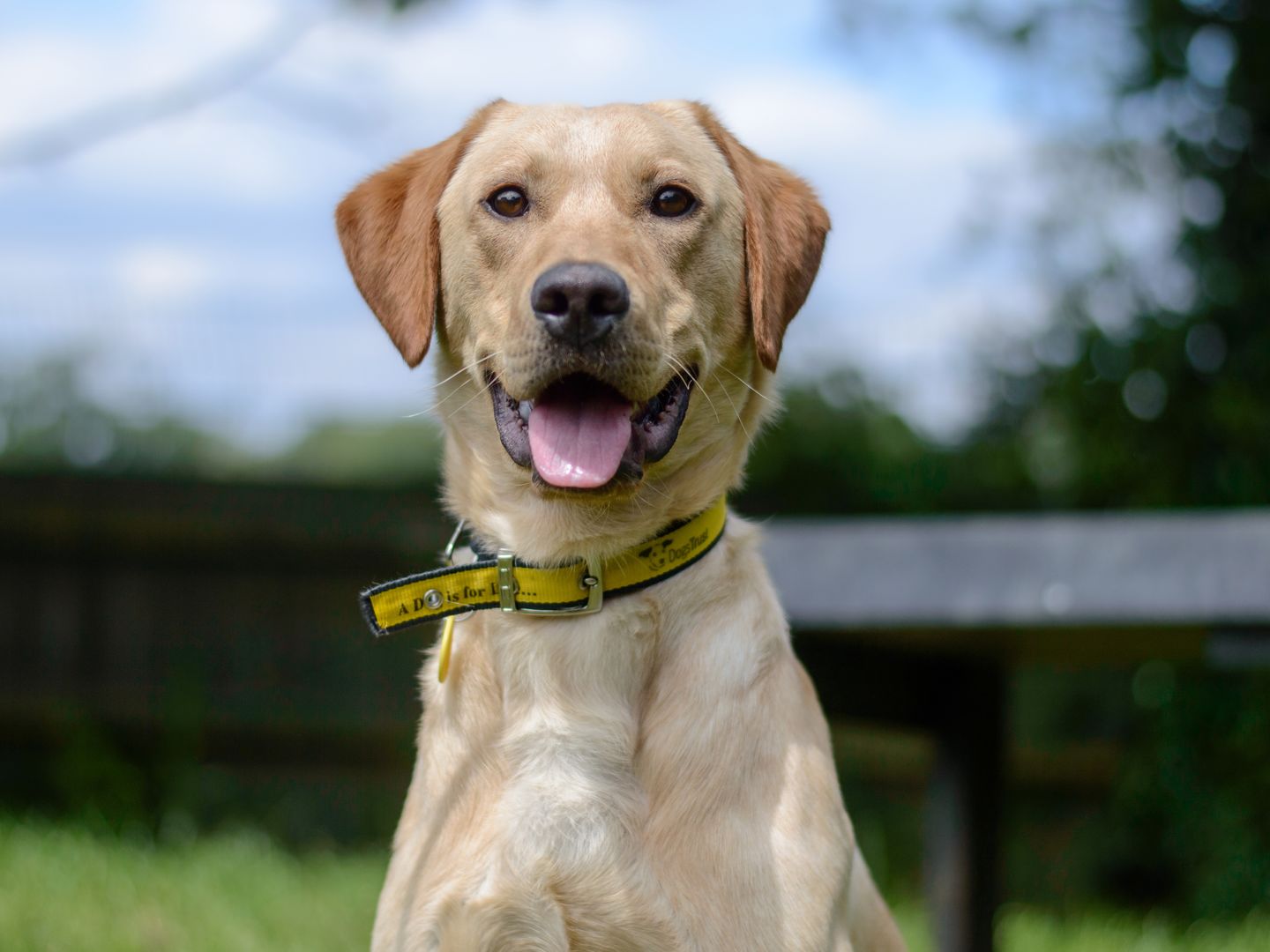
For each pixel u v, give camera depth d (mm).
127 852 6434
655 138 3201
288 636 9117
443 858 2877
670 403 3029
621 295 2818
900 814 9711
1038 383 9609
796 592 4535
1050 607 4184
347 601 9203
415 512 9242
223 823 8766
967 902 5082
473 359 3158
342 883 6418
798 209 3412
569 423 2891
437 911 2799
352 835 9039
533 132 3215
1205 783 8656
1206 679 8625
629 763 2869
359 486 9352
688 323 3070
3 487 8805
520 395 2889
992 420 9930
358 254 3410
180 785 8477
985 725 5250
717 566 3045
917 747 9750
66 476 8859
